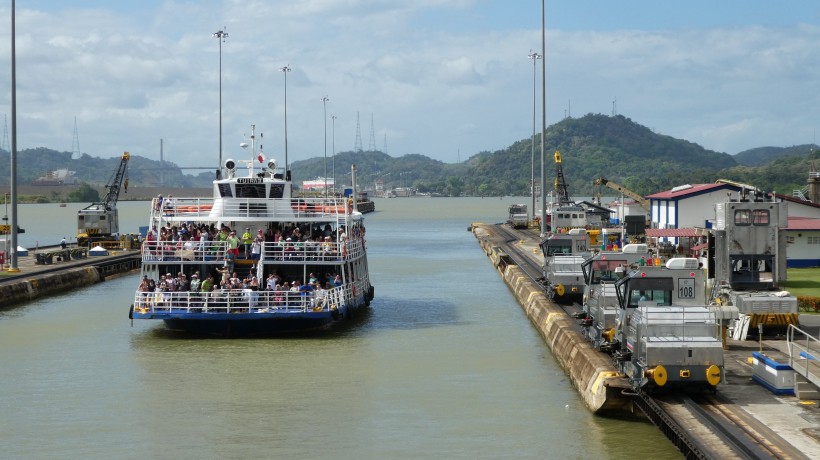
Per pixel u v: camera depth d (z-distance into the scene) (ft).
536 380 142.82
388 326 193.98
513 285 254.88
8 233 317.42
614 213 492.95
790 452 85.46
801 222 258.37
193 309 170.19
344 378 144.77
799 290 194.90
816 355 114.42
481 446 109.91
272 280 175.94
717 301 158.40
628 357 113.70
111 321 202.18
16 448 111.55
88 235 380.99
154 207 187.01
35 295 243.40
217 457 107.34
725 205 174.91
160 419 122.62
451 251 423.64
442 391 136.26
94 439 114.62
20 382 143.64
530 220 563.07
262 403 130.00
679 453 102.27
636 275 120.47
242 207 192.24
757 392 109.40
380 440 112.98
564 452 106.32
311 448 110.22
